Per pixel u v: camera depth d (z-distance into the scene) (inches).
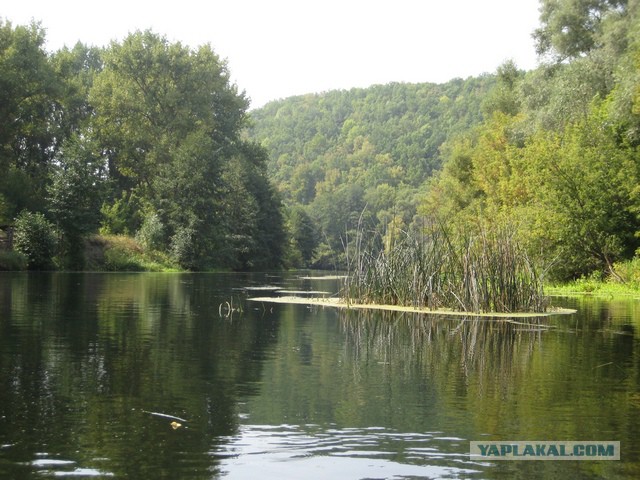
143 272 1727.4
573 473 171.8
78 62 2709.2
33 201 1716.3
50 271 1466.5
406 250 703.1
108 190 1686.8
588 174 1083.9
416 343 409.1
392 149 6254.9
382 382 283.0
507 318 578.2
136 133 2309.3
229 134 2598.4
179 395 251.1
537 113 1376.7
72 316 508.4
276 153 7209.6
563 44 1556.3
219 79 2498.8
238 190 2396.7
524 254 659.4
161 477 163.8
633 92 992.9
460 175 1815.9
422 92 7091.5
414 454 185.2
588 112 1264.8
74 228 1608.0
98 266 1724.9
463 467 175.3
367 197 4606.3
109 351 346.9
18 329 425.1
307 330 469.7
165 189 2105.1
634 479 168.1
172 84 2356.1
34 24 1813.5
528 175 1305.4
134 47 2287.2
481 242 674.2
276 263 2721.5
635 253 1076.5
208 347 372.5
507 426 214.1
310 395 255.4
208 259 2112.5
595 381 289.3
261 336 429.1
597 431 208.8
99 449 184.1
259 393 257.3
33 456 177.2
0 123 1793.8
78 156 1631.4
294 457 181.0
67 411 223.5
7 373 283.6
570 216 1087.0
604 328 499.5
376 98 7445.9
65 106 2066.9
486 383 283.0
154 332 429.7
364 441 196.2
